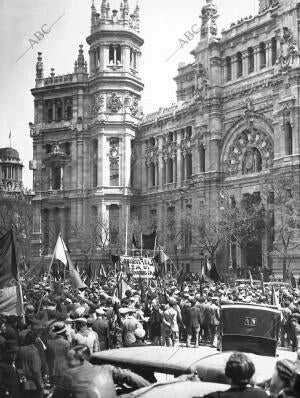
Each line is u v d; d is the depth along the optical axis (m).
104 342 24.06
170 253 97.50
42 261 80.31
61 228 114.12
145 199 110.81
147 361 13.04
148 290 45.25
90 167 114.06
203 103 94.94
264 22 86.88
